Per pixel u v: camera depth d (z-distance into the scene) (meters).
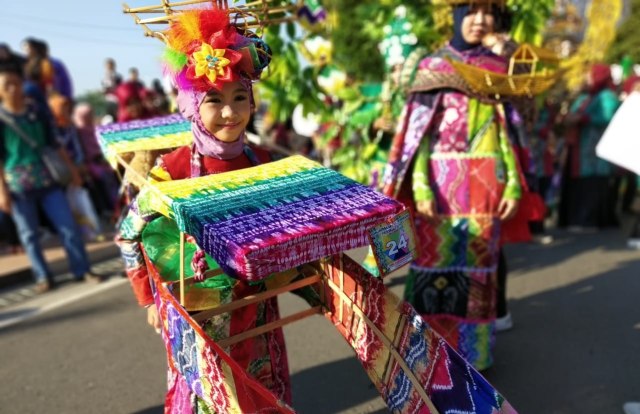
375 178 4.30
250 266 1.39
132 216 1.84
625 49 18.59
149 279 1.93
